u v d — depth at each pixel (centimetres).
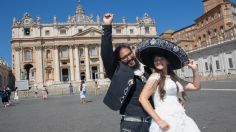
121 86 409
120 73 414
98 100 2850
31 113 1944
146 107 388
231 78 5272
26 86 6191
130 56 430
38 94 6012
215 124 949
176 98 414
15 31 9050
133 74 415
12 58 9144
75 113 1703
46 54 9200
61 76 9269
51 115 1688
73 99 3434
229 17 6644
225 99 1719
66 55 9362
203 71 6931
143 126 410
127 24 9788
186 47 8644
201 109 1370
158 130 389
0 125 1383
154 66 426
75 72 9275
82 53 9419
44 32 9225
